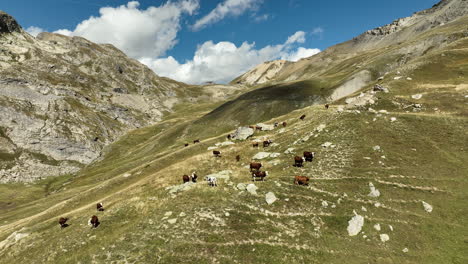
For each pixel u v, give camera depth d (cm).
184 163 4644
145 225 2283
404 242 2112
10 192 10594
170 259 1883
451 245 2062
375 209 2433
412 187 2667
